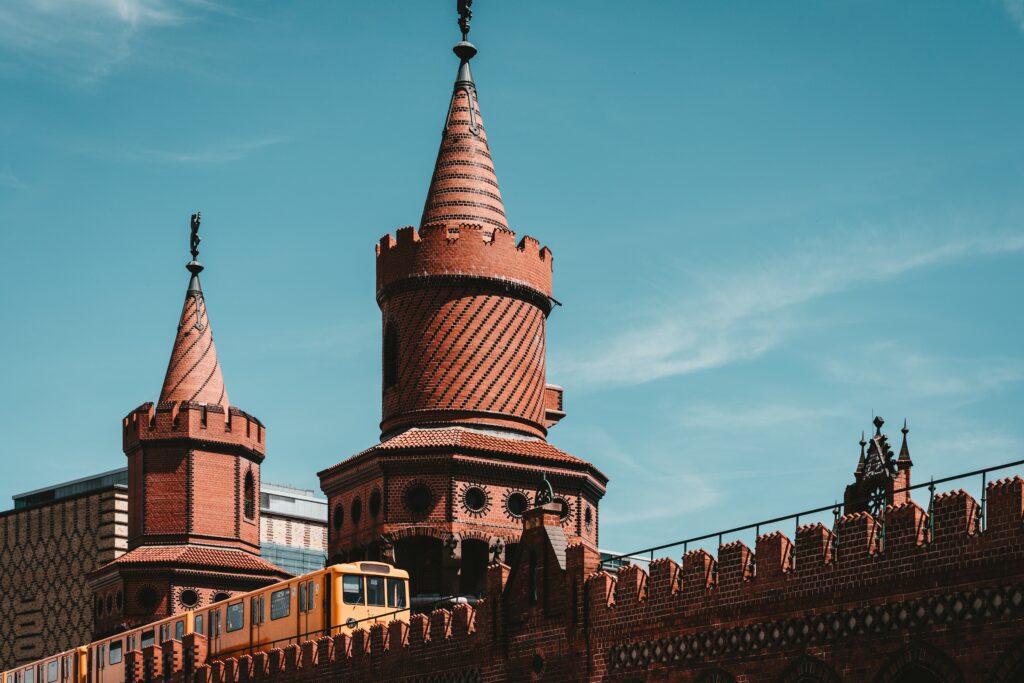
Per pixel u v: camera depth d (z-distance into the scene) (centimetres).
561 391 7700
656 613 4725
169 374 8250
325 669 6194
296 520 12331
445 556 6600
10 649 10281
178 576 7850
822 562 4188
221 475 8112
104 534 10069
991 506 3766
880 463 5559
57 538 10281
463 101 7275
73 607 10081
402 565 6750
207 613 7275
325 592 6488
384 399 7100
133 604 7856
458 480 6694
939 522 3881
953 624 3806
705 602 4550
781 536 4341
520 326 7012
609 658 4891
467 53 7362
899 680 3925
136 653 7569
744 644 4388
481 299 6950
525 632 5262
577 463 6894
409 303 7000
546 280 7181
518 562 5369
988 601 3731
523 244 7056
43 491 12388
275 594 6825
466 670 5484
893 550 3984
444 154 7194
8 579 10425
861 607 4050
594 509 7050
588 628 4994
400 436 6819
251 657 6669
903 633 3925
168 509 7981
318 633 6469
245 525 8225
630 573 4866
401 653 5800
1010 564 3694
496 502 6738
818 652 4153
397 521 6700
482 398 6875
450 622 5612
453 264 6931
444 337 6912
